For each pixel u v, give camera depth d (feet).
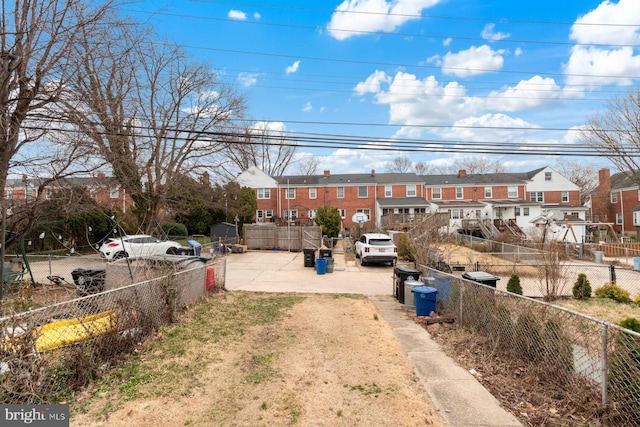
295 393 13.51
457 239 90.63
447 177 141.59
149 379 14.53
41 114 32.01
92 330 14.88
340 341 19.74
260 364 16.37
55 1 30.25
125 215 80.43
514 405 12.58
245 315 25.45
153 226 64.18
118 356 16.33
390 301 31.78
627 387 11.14
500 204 121.70
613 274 40.42
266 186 134.31
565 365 13.24
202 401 12.84
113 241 53.57
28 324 12.34
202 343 19.03
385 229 94.63
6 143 30.19
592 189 168.45
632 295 37.83
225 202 98.99
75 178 38.04
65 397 12.68
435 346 19.17
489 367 15.99
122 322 17.12
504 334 17.35
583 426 11.09
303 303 29.89
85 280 28.86
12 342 11.62
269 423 11.41
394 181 131.75
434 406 12.52
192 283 27.58
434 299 25.23
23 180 34.86
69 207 35.78
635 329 14.11
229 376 15.02
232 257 69.62
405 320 25.05
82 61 33.22
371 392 13.57
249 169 135.13
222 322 23.38
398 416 11.80
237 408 12.37
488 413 12.00
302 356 17.43
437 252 44.32
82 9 32.01
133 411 12.00
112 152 40.75
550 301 34.47
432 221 52.80
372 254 55.06
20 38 29.45
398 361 16.81
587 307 31.83
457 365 16.34
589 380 12.60
